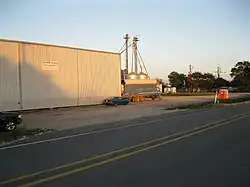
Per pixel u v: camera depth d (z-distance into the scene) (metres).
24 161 8.87
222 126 16.06
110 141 12.25
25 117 26.59
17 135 15.50
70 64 39.78
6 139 14.20
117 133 14.84
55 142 12.67
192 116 23.17
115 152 9.73
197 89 120.44
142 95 53.53
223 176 6.83
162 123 18.94
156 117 23.81
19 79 34.09
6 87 32.91
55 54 37.94
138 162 8.25
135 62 63.31
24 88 34.53
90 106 41.16
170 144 10.97
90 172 7.29
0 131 17.12
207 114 24.52
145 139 12.40
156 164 8.00
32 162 8.68
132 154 9.34
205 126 16.20
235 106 34.69
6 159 9.24
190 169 7.46
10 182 6.62
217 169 7.45
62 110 34.91
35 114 29.81
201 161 8.30
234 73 124.69
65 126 19.30
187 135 13.13
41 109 36.03
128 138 12.93
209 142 11.27
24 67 34.59
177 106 37.19
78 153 9.83
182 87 125.38
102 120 22.56
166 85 113.81
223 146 10.44
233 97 56.78
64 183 6.42
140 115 26.25
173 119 21.38
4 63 32.78
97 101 43.41
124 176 6.89
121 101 43.34
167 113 27.58
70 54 39.81
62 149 10.77
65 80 39.12
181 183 6.33
